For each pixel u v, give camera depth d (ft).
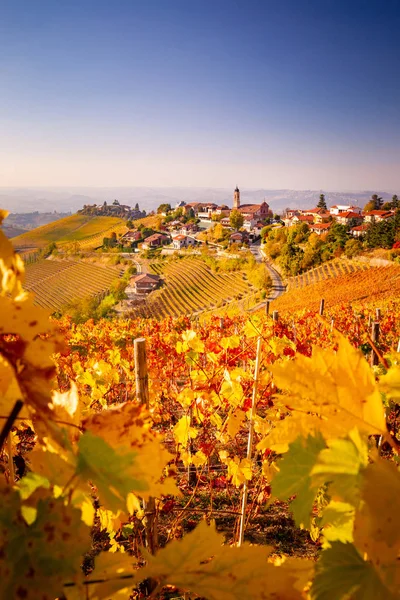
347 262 247.70
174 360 21.27
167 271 320.29
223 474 15.51
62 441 1.52
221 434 13.10
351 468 1.76
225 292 257.14
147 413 2.20
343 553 1.65
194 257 346.13
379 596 1.54
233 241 396.98
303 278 249.55
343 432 1.95
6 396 1.82
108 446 1.52
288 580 1.70
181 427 11.84
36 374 1.51
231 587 1.69
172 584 1.71
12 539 1.48
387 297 157.99
